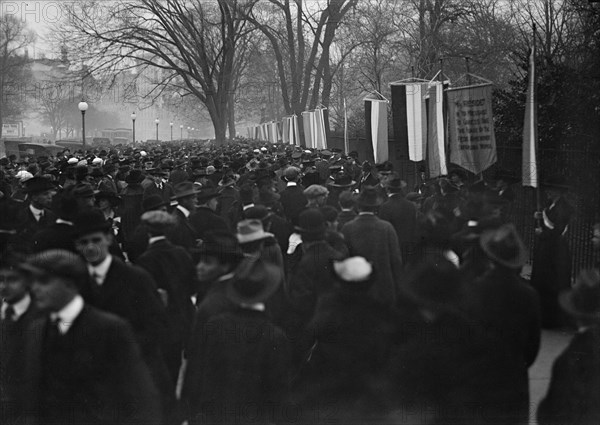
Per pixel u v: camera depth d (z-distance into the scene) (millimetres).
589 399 4469
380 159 18609
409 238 8703
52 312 4176
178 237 7469
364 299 4781
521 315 4551
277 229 8273
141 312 5109
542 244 8398
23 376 4289
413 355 4492
